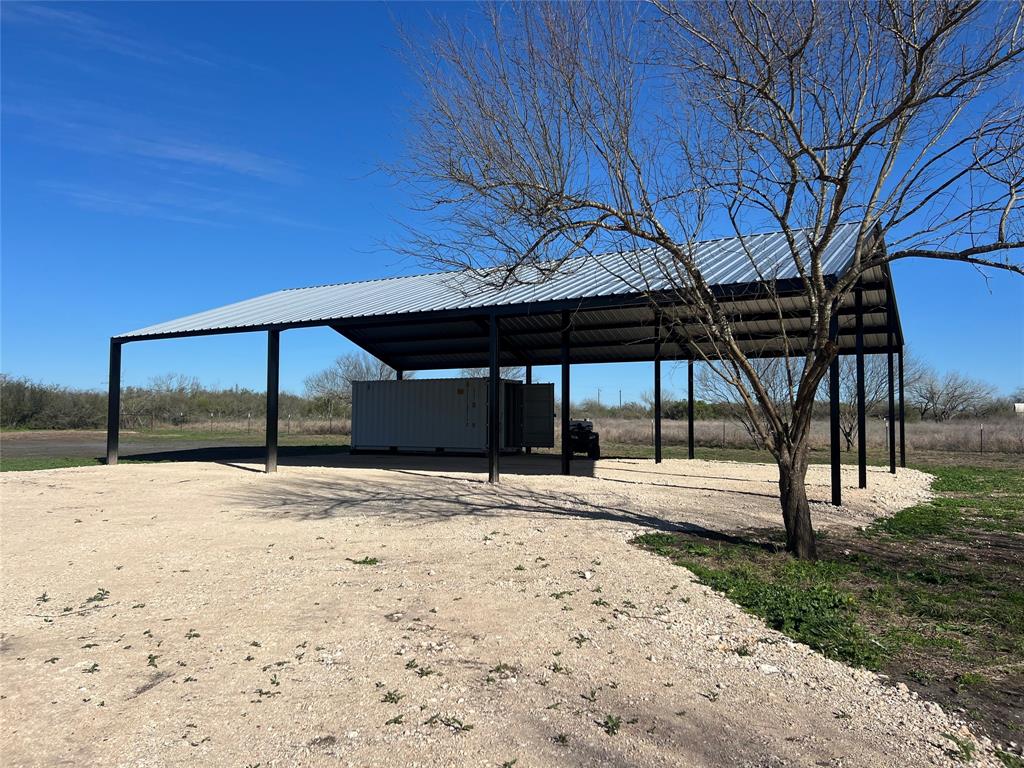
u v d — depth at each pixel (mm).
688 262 7945
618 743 3426
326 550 7820
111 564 7242
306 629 5133
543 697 3963
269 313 18250
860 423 14289
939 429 31969
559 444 31969
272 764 3248
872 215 7383
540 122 7891
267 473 16172
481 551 7668
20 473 16188
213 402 50656
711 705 3865
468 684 4145
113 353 18875
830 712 3775
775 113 7816
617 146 8047
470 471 16891
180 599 5945
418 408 22797
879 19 6645
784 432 7742
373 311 15586
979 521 10422
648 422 38188
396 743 3434
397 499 11812
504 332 21062
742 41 7430
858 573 6895
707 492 12961
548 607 5625
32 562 7348
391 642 4844
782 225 7707
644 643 4828
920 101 6051
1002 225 6348
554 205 7734
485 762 3250
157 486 13820
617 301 12602
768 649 4730
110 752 3367
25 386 40781
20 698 3980
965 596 6086
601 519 9672
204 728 3605
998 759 3271
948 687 4137
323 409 50500
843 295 7582
